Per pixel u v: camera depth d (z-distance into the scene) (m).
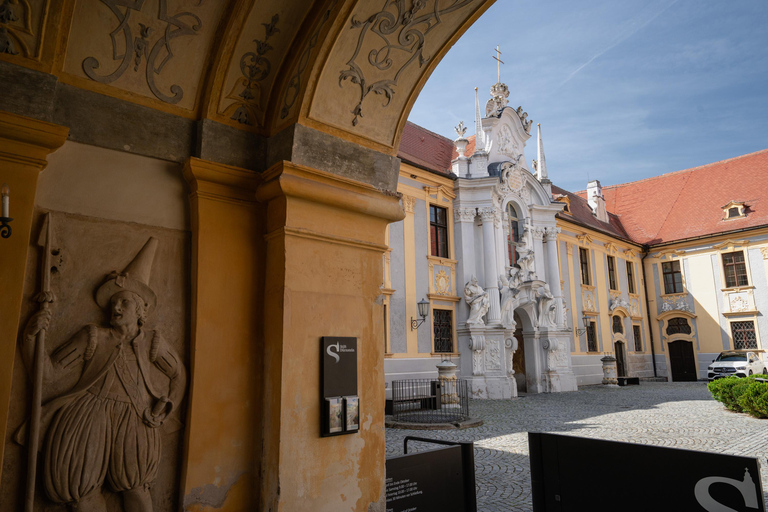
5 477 2.82
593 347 26.06
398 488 3.60
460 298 18.67
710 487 3.13
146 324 3.44
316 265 3.97
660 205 32.50
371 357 4.21
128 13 3.37
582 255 26.95
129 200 3.52
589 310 25.95
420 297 17.39
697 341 28.48
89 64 3.38
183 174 3.79
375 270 4.38
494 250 18.98
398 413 13.02
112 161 3.48
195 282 3.65
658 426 11.04
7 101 2.96
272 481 3.57
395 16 3.89
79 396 3.07
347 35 3.81
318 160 4.04
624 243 29.59
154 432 3.34
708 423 11.33
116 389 3.20
